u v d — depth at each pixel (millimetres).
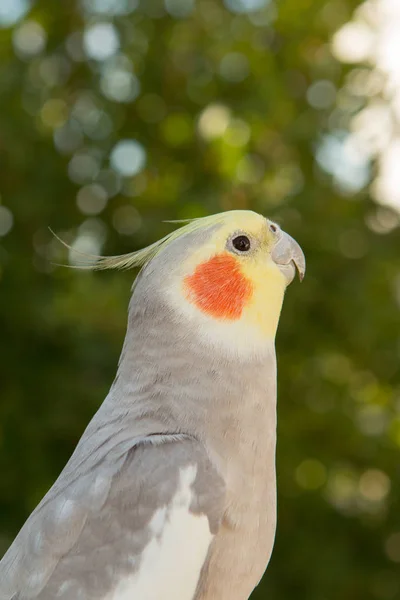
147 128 10984
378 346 10656
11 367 10156
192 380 5422
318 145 10742
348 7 11078
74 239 10594
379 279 10438
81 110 10906
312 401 10969
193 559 4934
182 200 10242
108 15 10867
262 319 5684
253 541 5250
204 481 5082
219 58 10773
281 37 11031
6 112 10328
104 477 5129
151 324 5570
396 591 10719
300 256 5980
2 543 9828
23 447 10070
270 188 10742
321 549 10672
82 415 9984
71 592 4840
